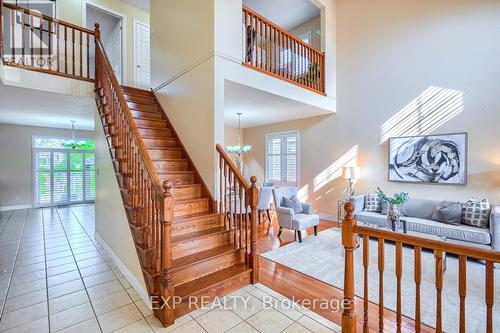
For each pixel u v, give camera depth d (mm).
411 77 4582
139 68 6160
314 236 4535
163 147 3912
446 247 1434
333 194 5734
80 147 7898
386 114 4887
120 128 3082
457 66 4098
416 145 4488
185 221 2896
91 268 3148
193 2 3707
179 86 4062
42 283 2764
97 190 4215
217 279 2533
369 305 2391
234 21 3559
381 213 4465
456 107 4105
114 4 5797
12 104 4637
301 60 4895
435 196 4320
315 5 5680
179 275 2424
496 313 2240
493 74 3795
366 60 5168
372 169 5078
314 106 5074
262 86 3930
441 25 4258
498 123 3758
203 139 3514
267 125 7363
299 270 3141
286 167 6848
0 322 2096
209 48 3385
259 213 5582
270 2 5789
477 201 3773
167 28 4391
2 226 5188
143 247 2449
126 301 2416
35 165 7328
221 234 2980
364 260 1817
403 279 2881
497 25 3766
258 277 2832
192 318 2172
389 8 4855
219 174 3344
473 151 3953
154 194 2242
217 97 3328
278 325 2086
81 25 5309
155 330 2010
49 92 3850
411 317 2197
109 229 3557
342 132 5559
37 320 2127
